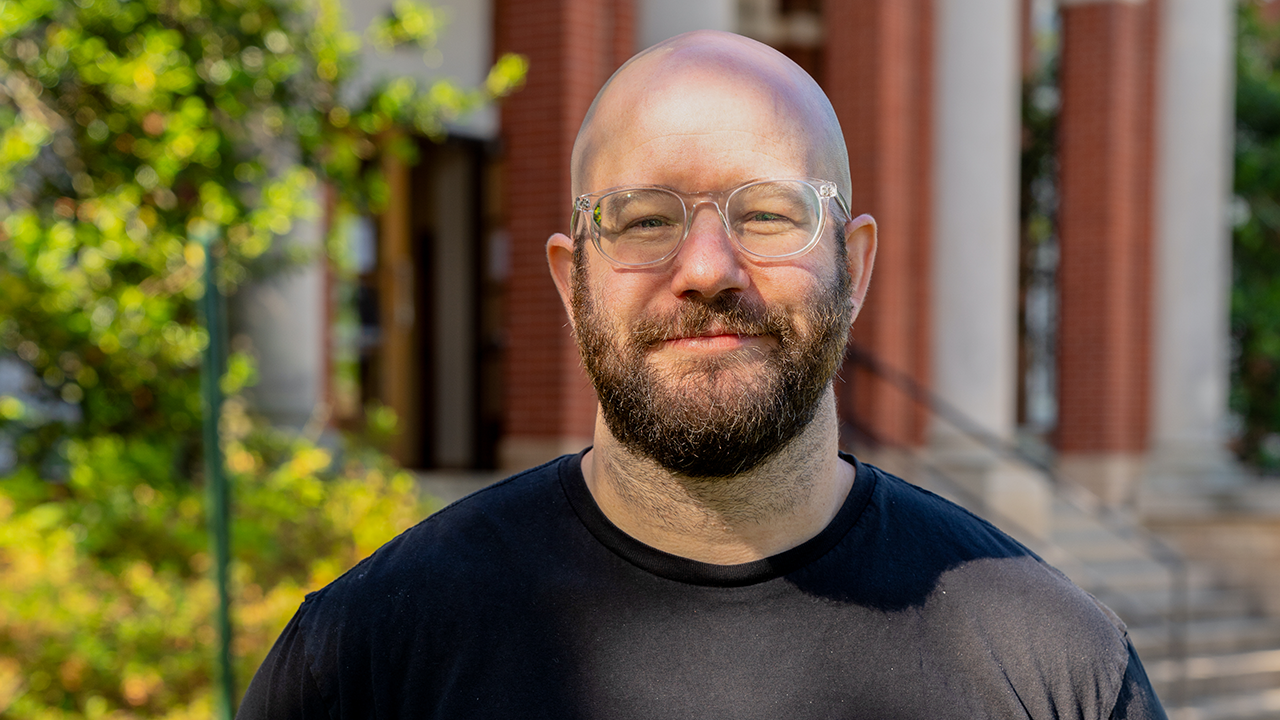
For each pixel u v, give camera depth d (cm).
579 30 660
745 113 132
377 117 549
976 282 825
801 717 130
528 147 669
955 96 830
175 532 458
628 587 135
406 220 857
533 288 672
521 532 142
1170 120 977
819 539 138
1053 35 1209
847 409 794
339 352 809
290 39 533
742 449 127
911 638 135
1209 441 979
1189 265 974
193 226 486
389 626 138
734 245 129
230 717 366
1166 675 718
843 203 137
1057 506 923
